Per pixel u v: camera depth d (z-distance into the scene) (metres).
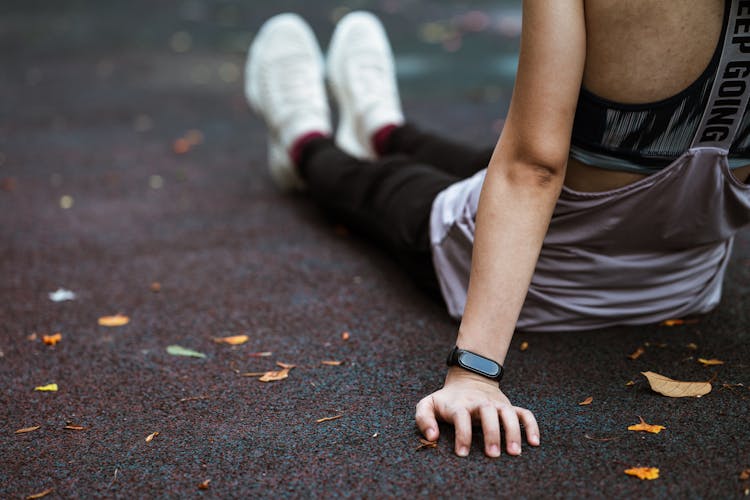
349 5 8.73
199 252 2.57
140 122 4.47
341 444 1.46
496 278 1.44
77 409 1.63
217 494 1.33
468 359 1.45
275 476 1.37
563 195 1.65
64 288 2.29
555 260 1.78
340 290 2.23
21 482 1.38
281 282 2.30
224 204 3.09
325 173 2.58
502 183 1.46
